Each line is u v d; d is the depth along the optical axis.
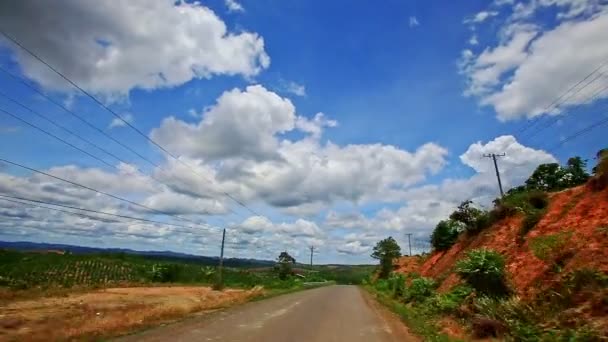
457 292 19.84
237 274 83.88
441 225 43.72
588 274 13.14
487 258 19.25
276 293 42.56
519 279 18.42
